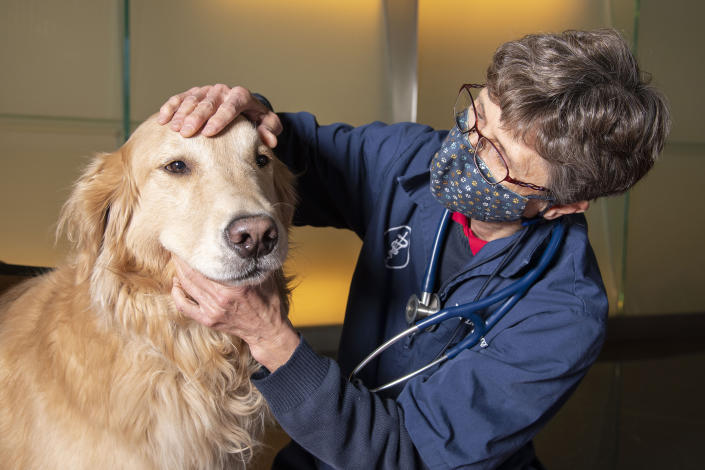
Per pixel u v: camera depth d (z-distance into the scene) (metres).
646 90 1.23
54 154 3.17
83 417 1.29
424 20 3.49
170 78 3.27
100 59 3.14
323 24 3.48
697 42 3.81
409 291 1.58
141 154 1.36
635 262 4.08
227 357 1.43
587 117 1.15
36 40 3.04
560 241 1.41
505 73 1.21
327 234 3.66
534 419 1.24
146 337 1.35
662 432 2.84
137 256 1.37
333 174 1.71
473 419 1.22
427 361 1.49
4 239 3.21
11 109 3.07
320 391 1.18
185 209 1.29
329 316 3.73
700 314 4.25
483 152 1.26
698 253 4.14
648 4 3.68
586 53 1.19
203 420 1.38
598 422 2.93
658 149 1.26
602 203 3.93
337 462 1.23
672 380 3.45
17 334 1.46
